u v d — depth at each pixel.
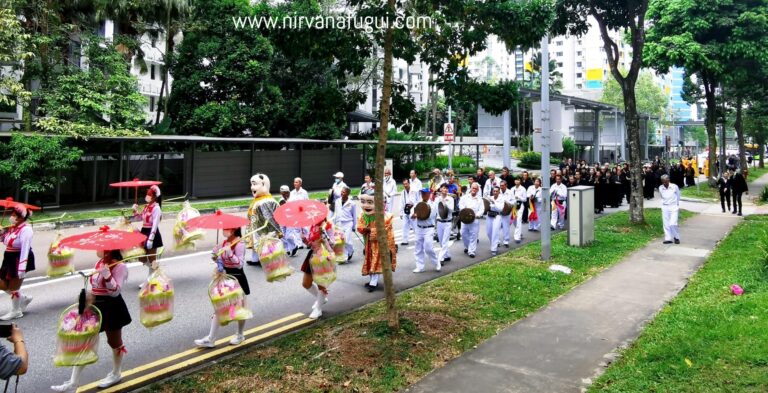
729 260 10.85
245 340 6.60
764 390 4.71
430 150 39.25
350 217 11.70
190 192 23.47
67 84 20.62
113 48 22.89
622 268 10.52
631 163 16.22
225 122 25.23
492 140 48.00
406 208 13.62
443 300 8.18
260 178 8.74
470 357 5.93
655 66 24.05
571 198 12.86
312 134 28.61
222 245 6.64
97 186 21.16
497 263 11.02
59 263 8.13
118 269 5.30
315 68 28.38
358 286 9.52
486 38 7.05
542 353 6.03
